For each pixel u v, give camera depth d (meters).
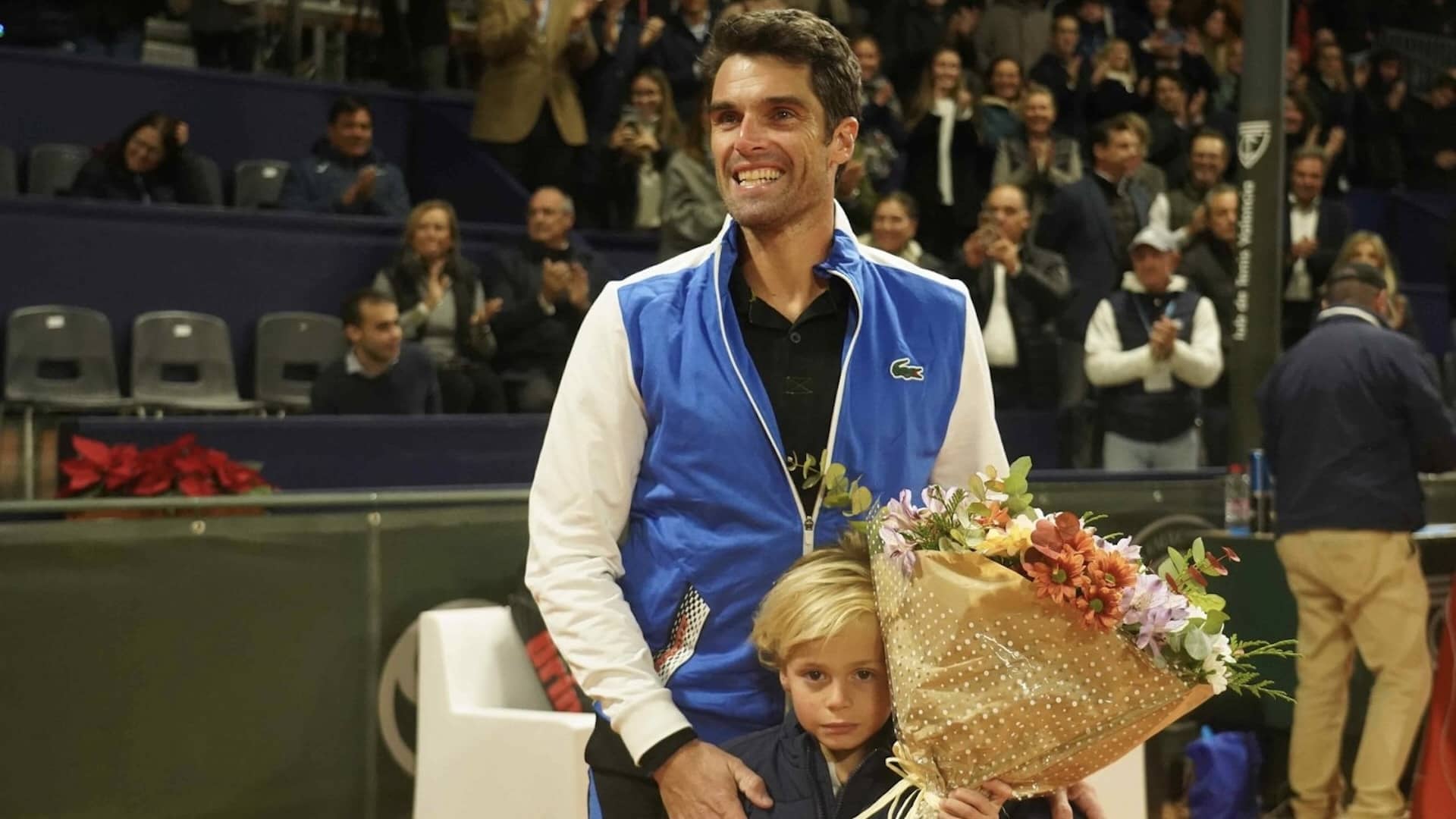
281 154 6.80
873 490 1.83
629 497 1.84
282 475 4.35
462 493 3.62
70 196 5.91
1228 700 4.75
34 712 2.98
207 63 6.94
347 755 3.42
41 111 6.22
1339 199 8.80
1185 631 1.59
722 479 1.79
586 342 1.83
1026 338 6.04
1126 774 3.45
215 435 4.24
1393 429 4.32
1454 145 10.23
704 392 1.79
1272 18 5.03
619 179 6.73
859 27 7.79
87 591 3.05
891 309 1.88
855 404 1.82
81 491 3.41
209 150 6.62
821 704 1.71
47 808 3.00
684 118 6.92
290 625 3.33
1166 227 6.78
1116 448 5.77
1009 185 6.06
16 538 2.97
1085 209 6.27
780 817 1.70
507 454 4.77
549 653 3.47
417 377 4.96
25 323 5.08
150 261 5.46
